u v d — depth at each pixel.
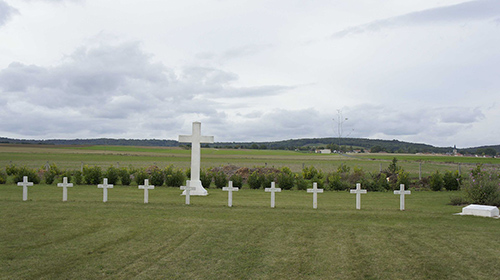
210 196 18.59
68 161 51.72
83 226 10.67
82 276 7.09
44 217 11.72
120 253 8.39
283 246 8.95
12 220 11.29
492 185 14.88
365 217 12.04
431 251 8.48
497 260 7.88
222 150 129.62
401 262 7.82
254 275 7.23
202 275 7.22
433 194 20.77
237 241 9.33
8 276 7.00
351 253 8.41
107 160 56.47
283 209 13.38
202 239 9.46
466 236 9.66
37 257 8.08
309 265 7.73
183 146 143.38
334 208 13.87
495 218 11.95
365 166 48.34
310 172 28.98
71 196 17.17
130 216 11.98
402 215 12.36
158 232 10.08
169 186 24.19
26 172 24.52
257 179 24.12
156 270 7.43
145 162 52.69
